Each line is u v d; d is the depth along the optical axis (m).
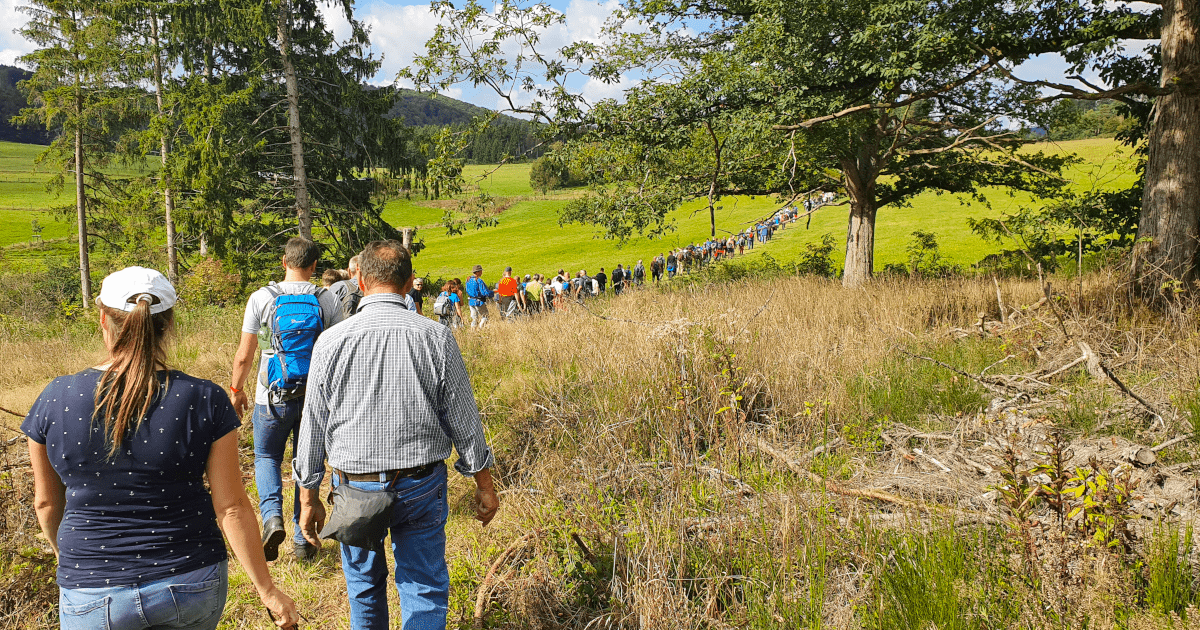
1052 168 16.44
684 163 13.70
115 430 1.78
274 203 27.67
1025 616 2.56
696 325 5.41
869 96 12.61
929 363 5.91
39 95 27.03
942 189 18.20
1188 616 2.41
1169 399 4.68
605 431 4.38
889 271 18.31
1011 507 2.94
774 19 12.18
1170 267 7.85
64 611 1.82
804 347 6.19
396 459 2.38
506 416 5.48
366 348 2.40
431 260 51.78
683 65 13.96
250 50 26.66
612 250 45.97
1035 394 5.18
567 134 14.19
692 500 3.61
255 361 8.09
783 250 33.06
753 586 2.90
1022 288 9.40
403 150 27.94
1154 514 3.25
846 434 4.49
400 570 2.47
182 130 27.25
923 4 10.65
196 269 23.19
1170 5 8.49
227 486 1.94
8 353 10.73
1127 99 11.59
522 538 3.43
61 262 34.78
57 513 1.93
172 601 1.84
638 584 2.85
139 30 27.28
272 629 3.04
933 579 2.75
